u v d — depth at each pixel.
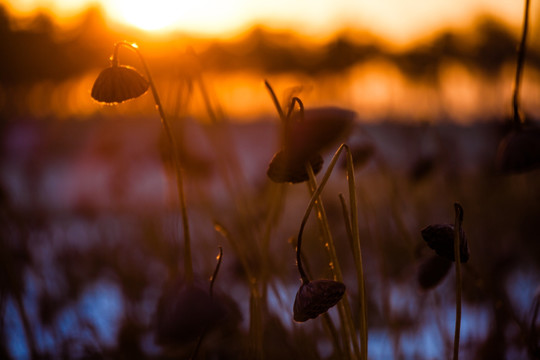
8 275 2.52
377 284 3.65
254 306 1.88
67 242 4.50
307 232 4.71
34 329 2.92
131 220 5.00
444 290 3.37
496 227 4.57
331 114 1.58
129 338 2.99
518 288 3.77
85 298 4.07
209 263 3.08
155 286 3.66
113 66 1.78
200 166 3.04
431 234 1.65
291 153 1.60
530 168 1.94
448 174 4.25
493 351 2.81
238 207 2.43
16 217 3.25
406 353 3.08
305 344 2.14
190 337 1.67
